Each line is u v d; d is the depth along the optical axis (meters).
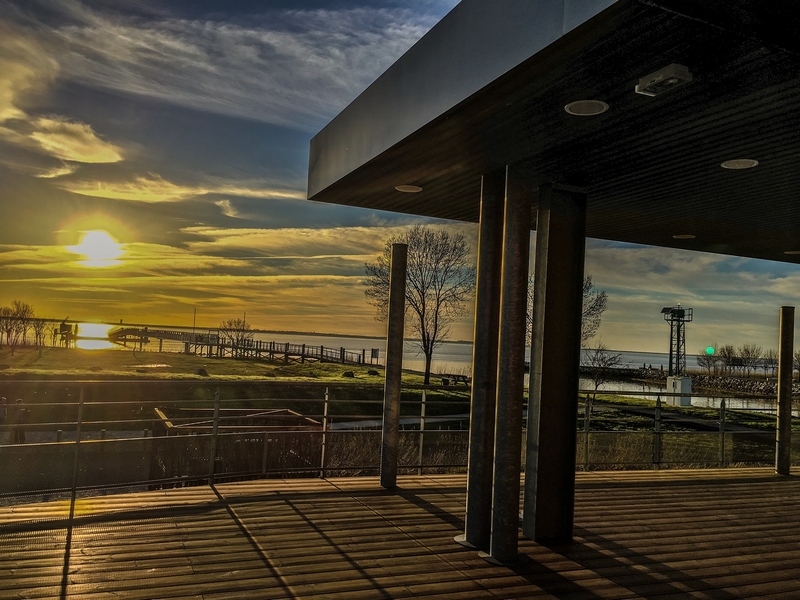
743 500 5.56
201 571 3.28
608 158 3.80
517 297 3.80
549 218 4.36
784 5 2.13
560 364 4.34
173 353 41.81
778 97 2.79
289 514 4.38
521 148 3.66
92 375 17.88
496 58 2.71
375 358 33.88
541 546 4.07
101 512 4.25
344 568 3.43
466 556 3.75
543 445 4.26
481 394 4.08
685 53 2.35
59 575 3.15
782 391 6.89
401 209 5.93
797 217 5.31
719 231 6.04
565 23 2.22
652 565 3.77
